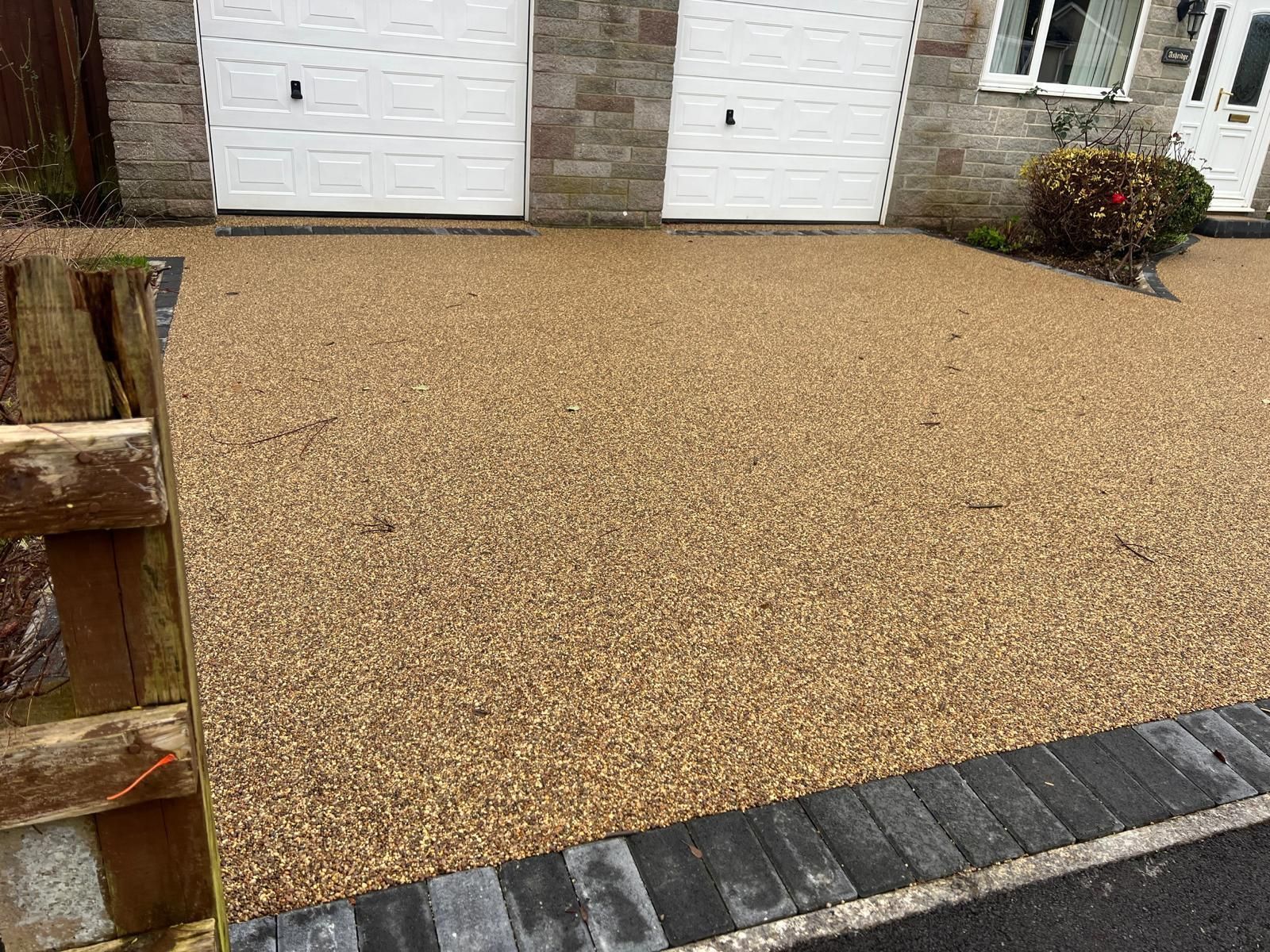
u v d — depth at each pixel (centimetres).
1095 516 313
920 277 655
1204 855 182
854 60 789
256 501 282
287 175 678
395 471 308
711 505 301
